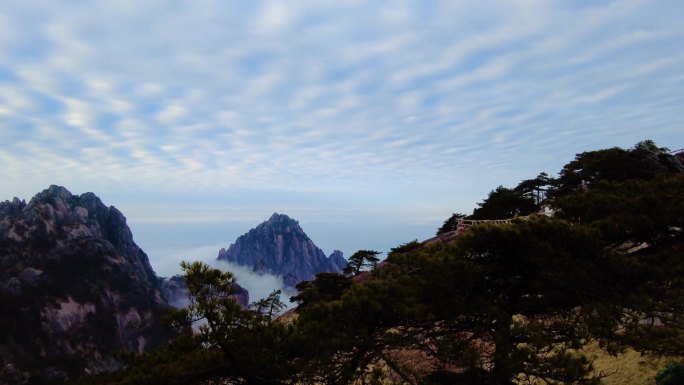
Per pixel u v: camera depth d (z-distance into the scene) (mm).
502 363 8812
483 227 10742
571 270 10312
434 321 9844
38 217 180125
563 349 9336
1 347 123438
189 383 8711
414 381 8977
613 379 13633
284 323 9781
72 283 161750
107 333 153375
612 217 12352
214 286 8938
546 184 49906
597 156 35969
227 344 8547
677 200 12047
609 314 9531
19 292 145125
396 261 11086
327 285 32562
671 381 12047
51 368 124625
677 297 9906
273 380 8789
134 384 7973
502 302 10531
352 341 8914
